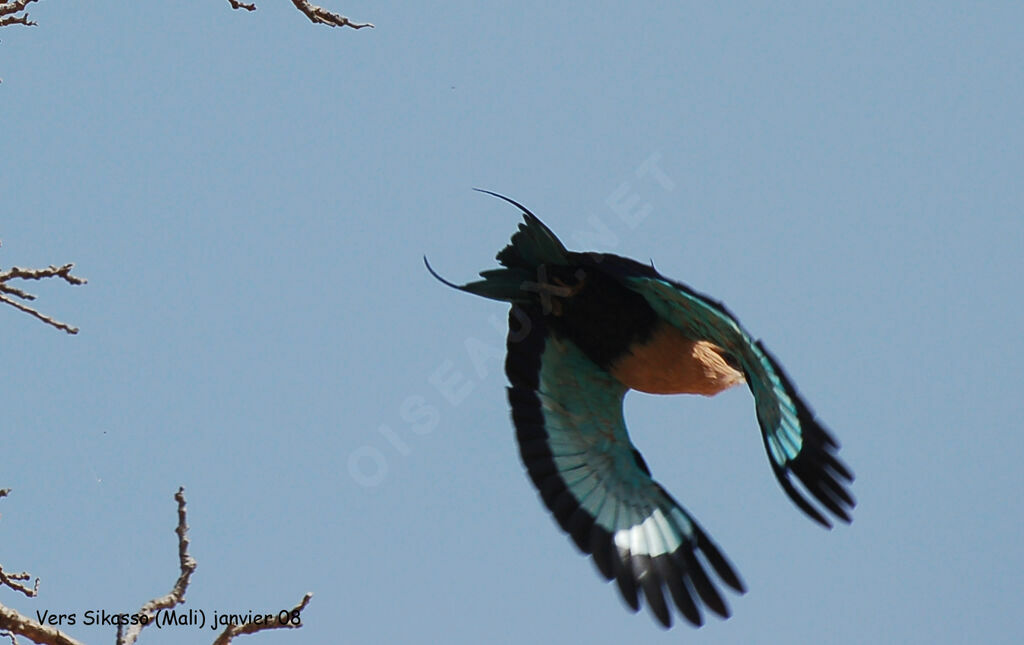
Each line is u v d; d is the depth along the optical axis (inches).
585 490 474.3
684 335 441.1
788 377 402.0
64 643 407.5
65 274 454.6
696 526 470.9
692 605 461.7
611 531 470.0
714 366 441.7
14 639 403.2
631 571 464.4
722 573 465.4
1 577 431.8
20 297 444.8
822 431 407.2
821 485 414.6
